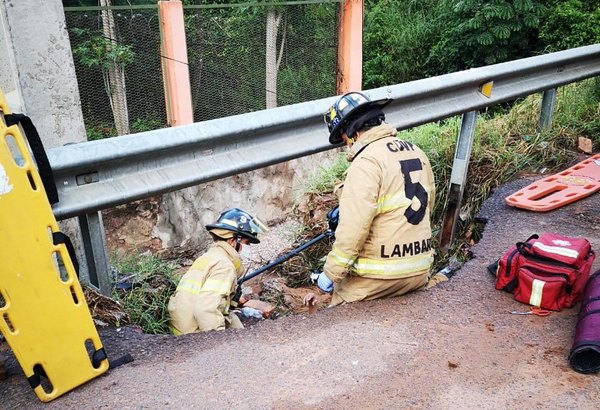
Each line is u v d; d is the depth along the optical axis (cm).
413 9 1492
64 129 315
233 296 367
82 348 228
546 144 499
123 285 354
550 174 467
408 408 212
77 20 618
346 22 756
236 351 254
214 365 243
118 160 283
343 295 299
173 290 370
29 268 213
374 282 288
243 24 705
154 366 244
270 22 713
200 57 699
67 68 307
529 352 246
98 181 283
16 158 264
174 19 643
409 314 280
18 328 211
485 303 288
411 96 404
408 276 288
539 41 1081
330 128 298
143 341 266
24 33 288
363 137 286
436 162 475
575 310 278
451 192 446
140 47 655
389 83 1384
